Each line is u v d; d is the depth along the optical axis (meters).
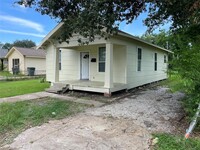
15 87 11.30
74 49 11.68
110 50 8.24
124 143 3.57
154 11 6.89
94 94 8.96
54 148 3.37
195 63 4.15
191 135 3.84
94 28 5.75
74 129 4.30
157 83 14.43
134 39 10.14
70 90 9.73
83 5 5.33
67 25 5.94
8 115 5.12
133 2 5.82
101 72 10.72
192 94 4.49
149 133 4.04
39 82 14.36
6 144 3.59
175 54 4.74
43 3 5.38
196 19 5.36
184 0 5.26
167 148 3.31
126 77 9.81
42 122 4.82
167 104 6.75
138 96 8.52
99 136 3.89
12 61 24.98
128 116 5.30
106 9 5.32
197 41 4.77
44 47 11.89
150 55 13.55
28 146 3.47
